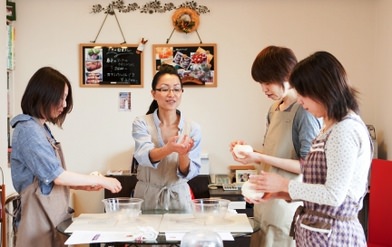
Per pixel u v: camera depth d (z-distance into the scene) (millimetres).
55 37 3889
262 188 1646
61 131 3904
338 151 1489
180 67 3898
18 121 2033
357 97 1571
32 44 3883
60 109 2080
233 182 3801
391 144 3535
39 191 2033
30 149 1973
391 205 2643
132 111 3916
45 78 2031
